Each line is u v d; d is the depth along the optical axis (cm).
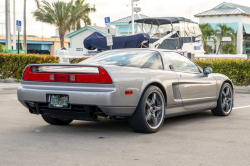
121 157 338
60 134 448
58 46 5588
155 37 2428
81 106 418
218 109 607
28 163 316
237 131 475
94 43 2167
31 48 5681
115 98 401
